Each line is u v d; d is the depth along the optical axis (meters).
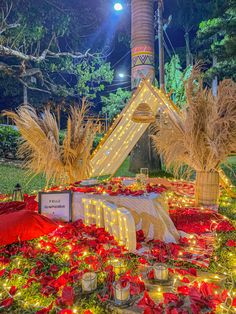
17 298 1.62
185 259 2.08
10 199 3.76
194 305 1.46
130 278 1.73
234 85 2.96
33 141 3.15
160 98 3.91
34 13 9.90
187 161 3.46
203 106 3.07
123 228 2.25
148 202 2.49
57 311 1.49
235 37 7.16
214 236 2.53
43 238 2.40
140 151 6.79
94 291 1.65
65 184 3.46
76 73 14.03
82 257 2.06
